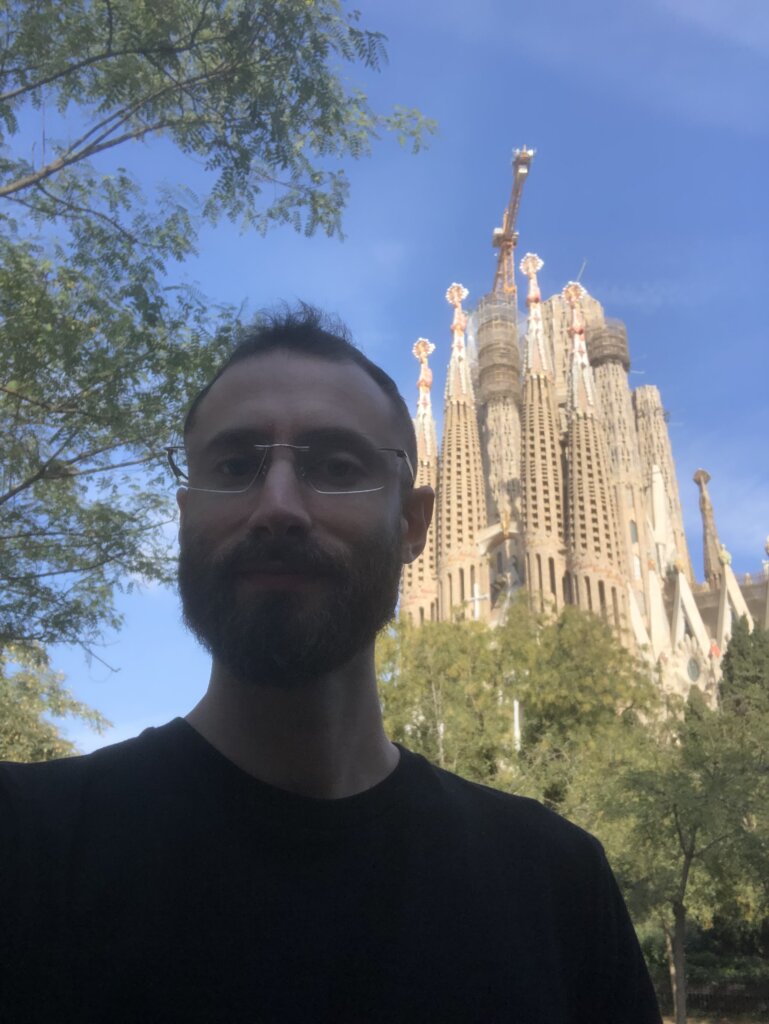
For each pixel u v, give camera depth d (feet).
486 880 1.77
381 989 1.52
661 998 26.89
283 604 1.66
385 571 1.79
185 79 8.34
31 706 19.13
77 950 1.46
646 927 27.84
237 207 8.81
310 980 1.48
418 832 1.76
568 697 26.78
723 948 31.58
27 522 9.45
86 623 9.46
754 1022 25.39
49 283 8.78
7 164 8.23
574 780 23.16
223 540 1.75
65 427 8.77
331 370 1.87
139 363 8.48
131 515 9.71
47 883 1.52
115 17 7.89
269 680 1.65
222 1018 1.42
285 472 1.74
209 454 1.82
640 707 29.27
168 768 1.71
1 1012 1.42
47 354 8.34
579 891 1.94
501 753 23.71
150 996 1.43
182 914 1.51
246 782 1.66
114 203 8.57
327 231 9.03
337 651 1.68
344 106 8.36
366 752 1.82
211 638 1.72
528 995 1.64
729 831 15.65
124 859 1.56
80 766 1.74
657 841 16.30
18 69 7.82
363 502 1.79
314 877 1.60
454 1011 1.55
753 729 20.15
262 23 7.71
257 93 8.07
